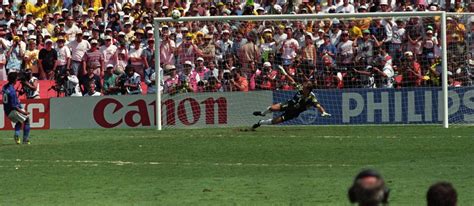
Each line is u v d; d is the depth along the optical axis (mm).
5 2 56125
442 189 9906
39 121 42812
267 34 43062
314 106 38406
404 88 40094
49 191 23344
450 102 39938
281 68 40969
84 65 46562
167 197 22078
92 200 21797
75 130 41031
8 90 34594
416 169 26219
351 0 51125
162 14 50219
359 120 40625
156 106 41344
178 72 42938
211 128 40906
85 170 27234
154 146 33156
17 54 49562
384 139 34031
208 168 27312
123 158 30047
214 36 43594
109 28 50844
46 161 29562
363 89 40594
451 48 41062
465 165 26859
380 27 42281
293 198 21625
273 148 31891
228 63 42906
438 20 41531
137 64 46094
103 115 42250
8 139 37156
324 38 42750
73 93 46656
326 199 21406
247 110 41375
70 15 52625
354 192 9594
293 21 43469
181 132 38938
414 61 41031
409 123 40094
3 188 24000
